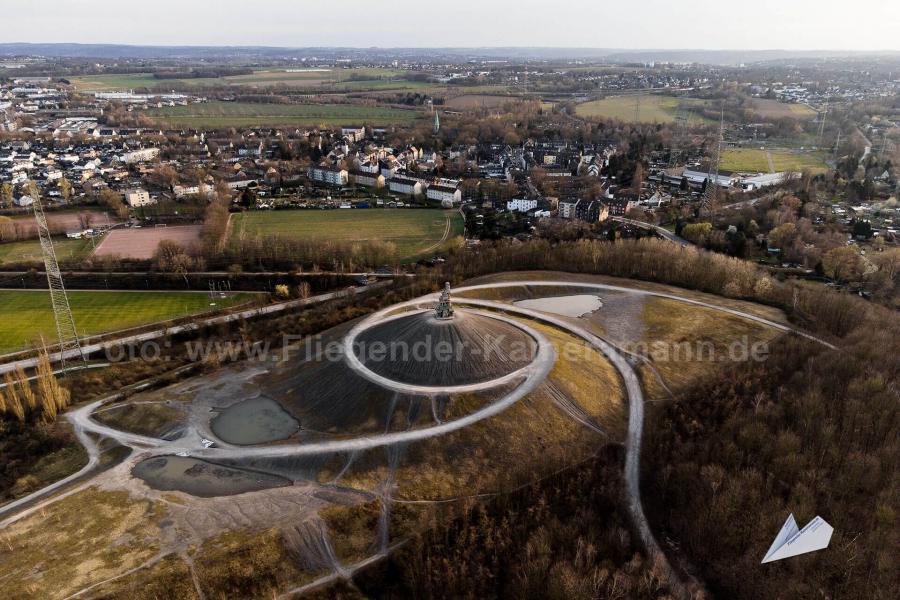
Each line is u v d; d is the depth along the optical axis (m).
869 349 190.62
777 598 113.81
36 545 124.50
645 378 187.88
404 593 120.19
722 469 140.38
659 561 122.94
